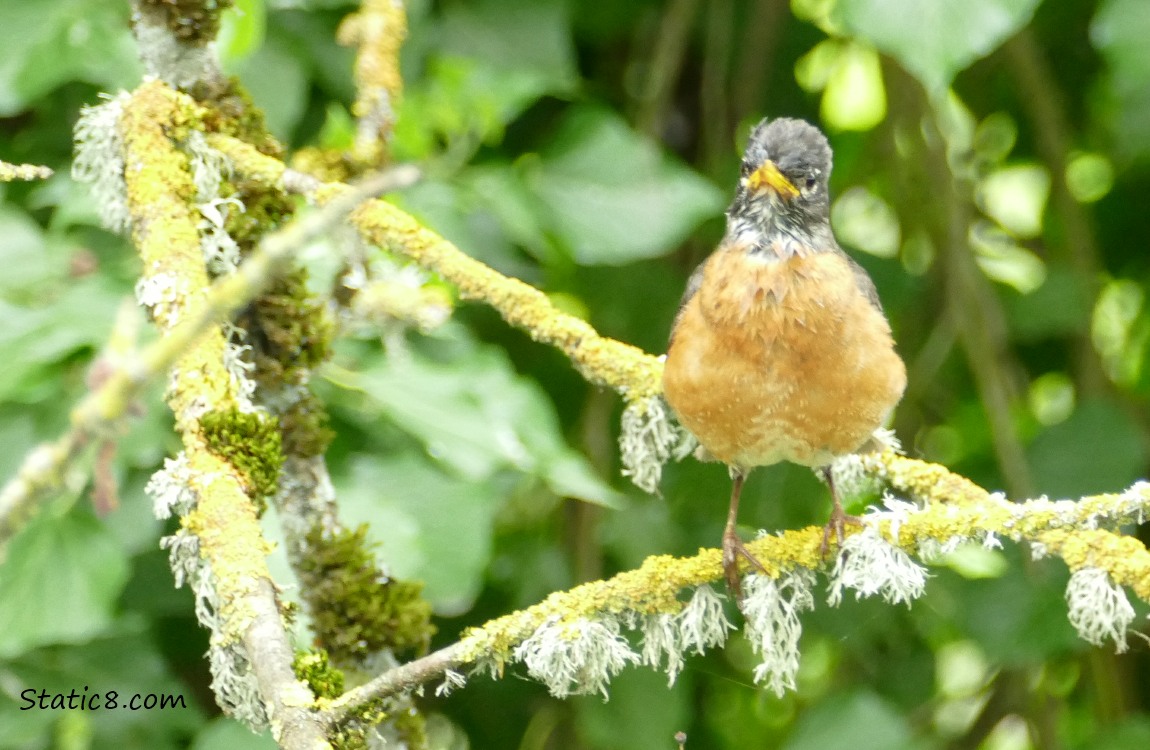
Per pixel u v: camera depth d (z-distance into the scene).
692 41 13.18
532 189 9.70
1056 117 12.65
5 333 7.48
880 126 13.07
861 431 7.76
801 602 6.98
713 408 7.77
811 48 13.10
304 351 7.62
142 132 7.16
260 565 5.96
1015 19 7.82
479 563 8.50
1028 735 12.54
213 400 6.43
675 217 9.66
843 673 12.55
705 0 12.84
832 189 13.43
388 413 7.93
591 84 12.52
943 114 12.70
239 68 8.96
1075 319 12.13
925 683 12.39
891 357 7.77
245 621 5.79
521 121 11.82
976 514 6.42
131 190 7.05
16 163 10.15
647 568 6.56
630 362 8.13
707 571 6.65
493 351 8.81
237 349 6.91
